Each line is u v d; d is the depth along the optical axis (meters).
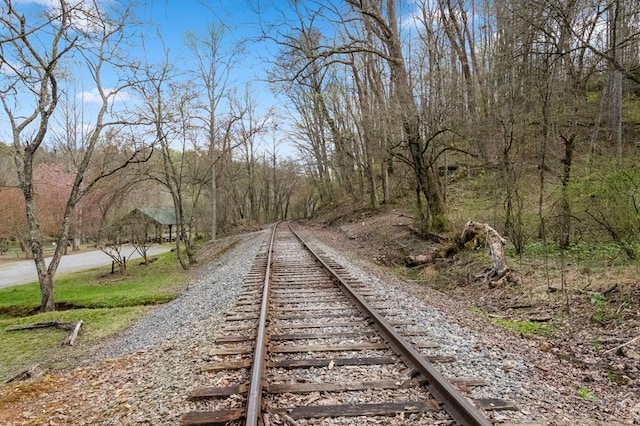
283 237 26.81
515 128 15.70
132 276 21.64
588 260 10.50
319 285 10.14
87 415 4.55
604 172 10.10
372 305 7.94
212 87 29.86
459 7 24.91
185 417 3.75
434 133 17.30
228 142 38.12
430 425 3.55
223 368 4.93
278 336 6.03
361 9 17.05
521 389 4.42
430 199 17.98
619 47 9.48
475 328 7.12
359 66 26.56
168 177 22.56
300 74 18.92
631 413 4.29
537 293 9.40
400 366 4.86
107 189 26.48
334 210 40.19
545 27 11.16
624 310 7.51
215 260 23.14
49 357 8.87
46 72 13.23
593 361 5.98
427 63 20.72
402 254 17.25
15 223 38.81
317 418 3.69
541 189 11.73
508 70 15.67
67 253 40.62
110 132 20.47
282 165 70.12
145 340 8.11
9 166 38.22
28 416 4.91
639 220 8.98
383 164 29.89
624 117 22.62
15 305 14.58
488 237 11.92
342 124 32.69
